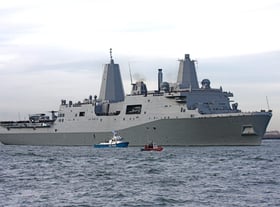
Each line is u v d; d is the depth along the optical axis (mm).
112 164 157500
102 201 85812
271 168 138500
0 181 115625
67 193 95250
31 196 92062
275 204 81688
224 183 106938
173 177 119062
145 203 83500
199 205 81312
